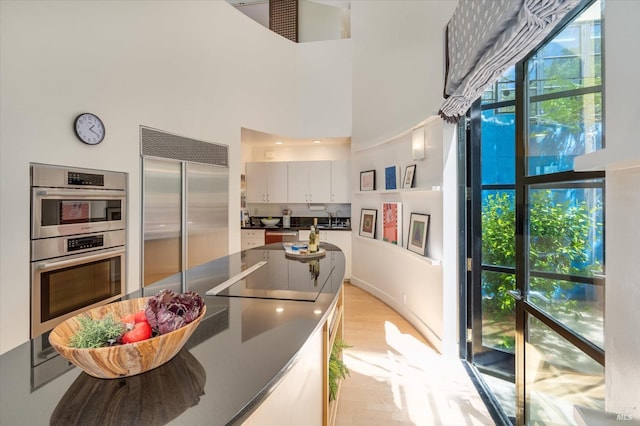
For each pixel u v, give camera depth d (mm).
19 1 2176
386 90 4102
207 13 3879
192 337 1028
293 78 5309
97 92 2688
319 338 1484
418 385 2393
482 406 2150
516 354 1842
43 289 2293
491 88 2574
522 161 1771
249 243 5762
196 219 3756
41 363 886
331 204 6246
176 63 3475
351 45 5254
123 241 2947
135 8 3021
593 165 849
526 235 1759
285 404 1058
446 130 2807
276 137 5258
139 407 695
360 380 2457
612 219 896
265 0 5887
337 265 2066
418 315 3400
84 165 2590
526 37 1411
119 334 813
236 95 4328
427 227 3148
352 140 5242
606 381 925
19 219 2176
